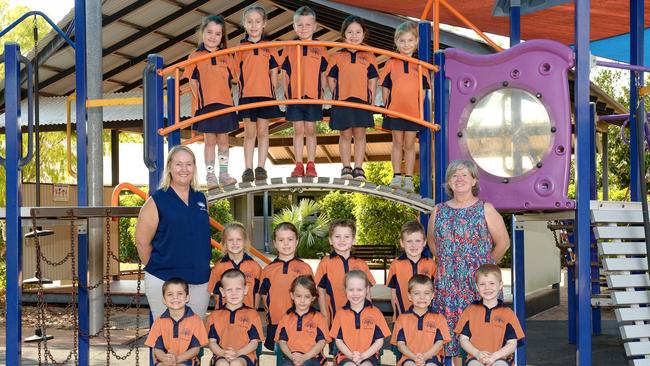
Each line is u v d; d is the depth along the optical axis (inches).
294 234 246.1
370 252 765.3
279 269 245.6
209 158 255.9
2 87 517.3
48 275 540.4
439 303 217.3
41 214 220.1
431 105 254.8
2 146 846.5
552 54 214.8
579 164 212.7
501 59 220.7
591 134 346.6
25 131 527.5
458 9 383.9
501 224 210.4
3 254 555.5
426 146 250.5
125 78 604.4
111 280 578.9
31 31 922.7
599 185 970.1
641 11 310.7
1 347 343.6
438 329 213.8
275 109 259.6
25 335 379.9
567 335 380.5
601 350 340.2
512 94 219.6
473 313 209.0
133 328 395.5
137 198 885.8
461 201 214.2
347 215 1055.0
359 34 258.5
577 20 214.1
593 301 316.8
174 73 258.4
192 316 210.5
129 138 1139.3
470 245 210.1
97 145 373.7
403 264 238.1
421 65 239.3
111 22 490.3
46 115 534.0
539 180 213.8
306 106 258.5
